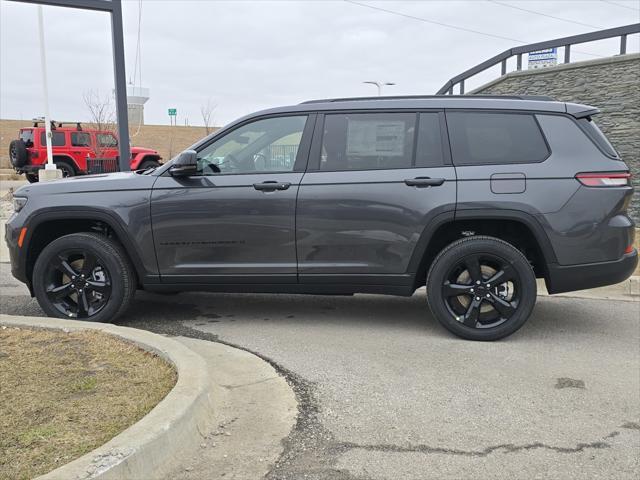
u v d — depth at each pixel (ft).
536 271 17.80
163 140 144.77
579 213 15.99
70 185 17.57
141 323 18.30
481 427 11.36
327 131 17.04
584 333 17.71
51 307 17.66
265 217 16.76
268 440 10.66
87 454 8.91
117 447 9.07
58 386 11.93
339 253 16.78
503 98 17.08
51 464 8.96
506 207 16.02
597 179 16.06
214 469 9.66
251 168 17.19
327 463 9.96
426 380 13.66
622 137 38.63
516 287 16.43
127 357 13.55
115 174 18.40
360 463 9.98
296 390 12.99
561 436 11.05
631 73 37.93
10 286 24.09
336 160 16.89
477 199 16.11
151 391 11.66
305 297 22.09
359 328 17.92
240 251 17.03
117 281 17.30
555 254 16.12
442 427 11.34
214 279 17.24
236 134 17.34
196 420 10.66
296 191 16.67
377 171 16.63
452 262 16.46
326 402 12.37
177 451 9.89
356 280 16.89
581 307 21.07
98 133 70.79
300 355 15.29
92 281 17.48
